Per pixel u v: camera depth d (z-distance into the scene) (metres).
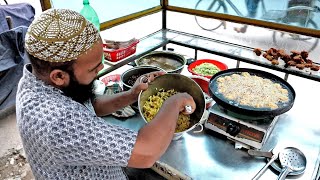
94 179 0.82
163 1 2.05
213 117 1.19
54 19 0.64
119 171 0.98
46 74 0.67
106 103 1.15
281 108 1.05
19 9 2.47
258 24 1.69
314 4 1.52
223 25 1.88
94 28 0.68
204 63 1.79
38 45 0.62
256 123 1.10
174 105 0.85
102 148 0.66
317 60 1.56
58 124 0.64
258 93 1.19
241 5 1.76
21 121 0.69
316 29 1.51
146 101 1.19
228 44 1.81
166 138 0.75
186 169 1.05
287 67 1.48
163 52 1.83
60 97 0.69
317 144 1.14
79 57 0.64
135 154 0.69
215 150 1.14
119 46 1.62
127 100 1.14
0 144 2.47
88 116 0.68
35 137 0.66
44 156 0.70
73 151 0.65
